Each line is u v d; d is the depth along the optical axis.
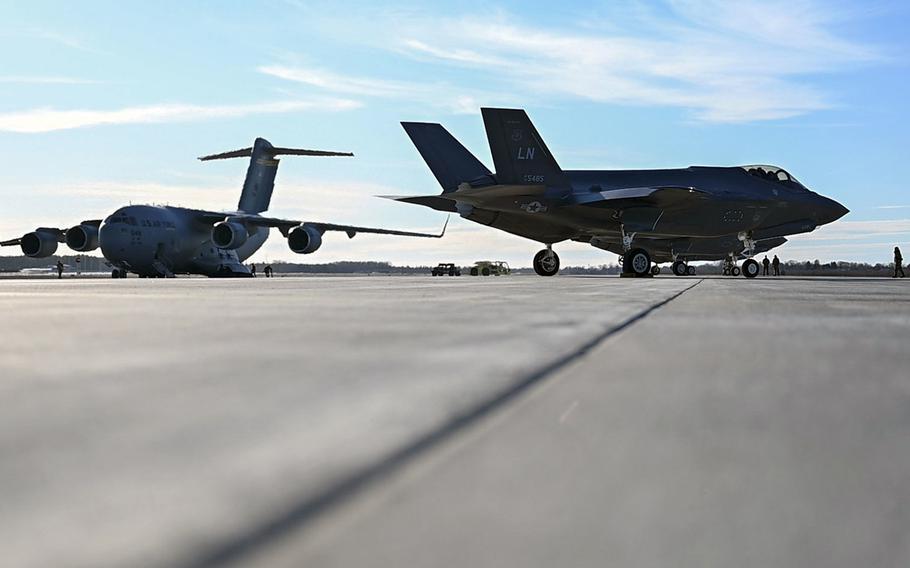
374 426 2.20
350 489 1.60
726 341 4.58
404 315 6.51
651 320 6.14
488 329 5.14
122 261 39.41
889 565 1.33
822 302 9.06
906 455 2.02
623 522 1.51
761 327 5.51
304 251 40.25
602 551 1.37
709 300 9.50
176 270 43.34
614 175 31.50
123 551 1.20
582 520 1.52
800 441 2.16
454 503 1.58
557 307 7.64
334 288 14.12
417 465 1.82
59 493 1.51
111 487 1.56
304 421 2.25
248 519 1.38
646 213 30.41
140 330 5.18
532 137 30.12
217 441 1.99
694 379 3.17
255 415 2.33
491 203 30.20
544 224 31.33
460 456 1.94
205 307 7.80
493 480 1.74
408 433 2.12
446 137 32.56
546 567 1.29
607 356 3.86
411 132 32.41
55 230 41.62
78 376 3.13
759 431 2.28
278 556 1.22
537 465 1.88
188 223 42.22
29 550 1.20
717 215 30.95
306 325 5.51
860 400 2.76
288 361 3.58
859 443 2.15
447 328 5.23
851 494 1.70
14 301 9.27
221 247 39.06
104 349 4.08
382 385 2.89
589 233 32.34
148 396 2.66
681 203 29.98
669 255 40.12
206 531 1.30
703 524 1.51
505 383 2.96
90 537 1.26
